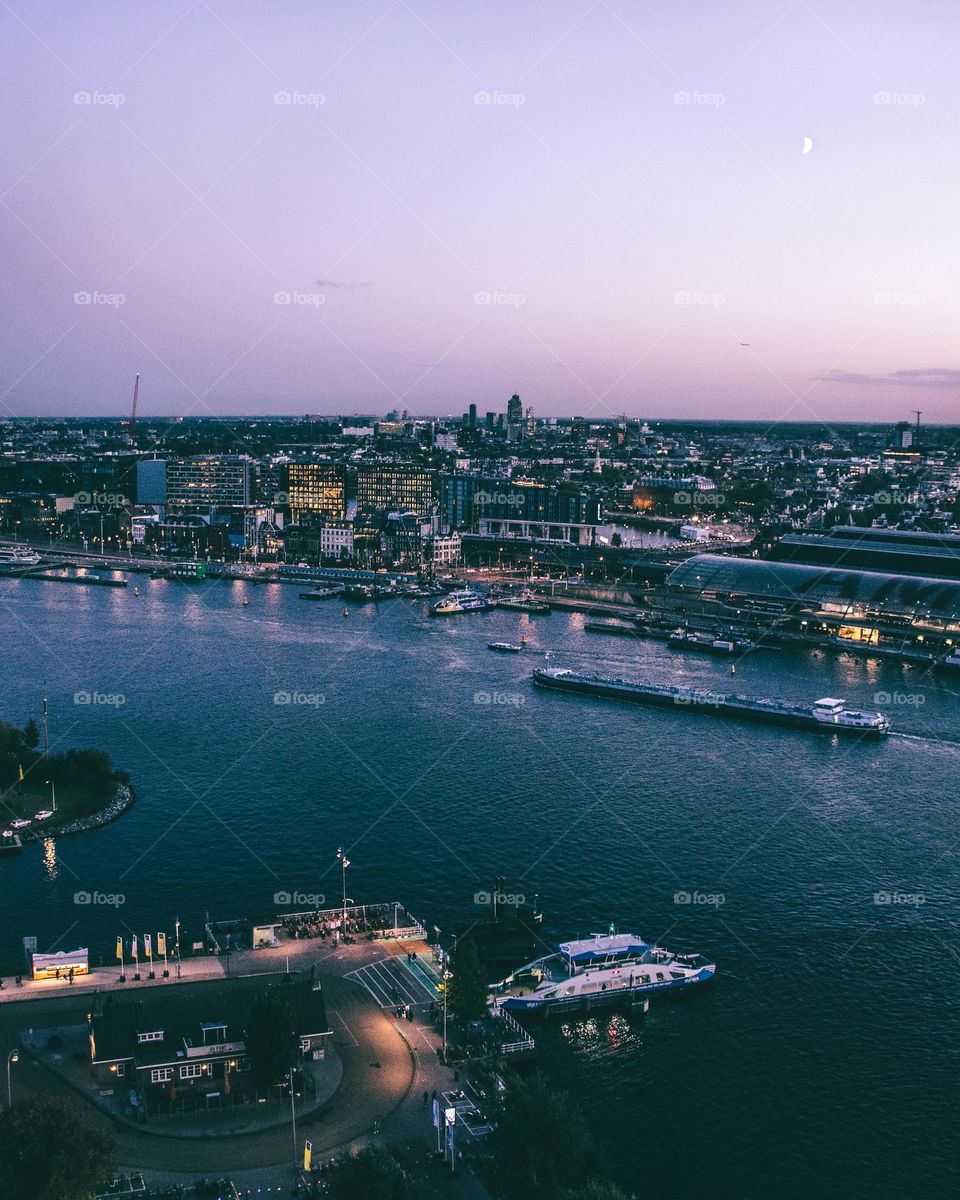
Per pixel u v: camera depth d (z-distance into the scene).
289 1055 181.50
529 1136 166.88
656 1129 184.25
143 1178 162.75
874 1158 178.75
